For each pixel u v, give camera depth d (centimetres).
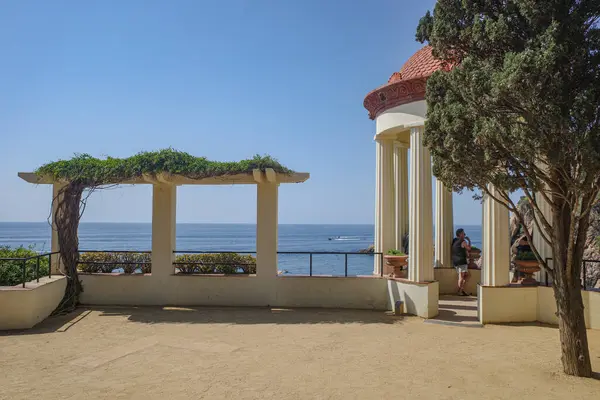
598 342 814
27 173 1168
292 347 780
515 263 1017
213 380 608
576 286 627
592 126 513
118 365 679
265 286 1176
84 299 1202
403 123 1073
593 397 543
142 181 1166
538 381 600
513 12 584
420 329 912
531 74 494
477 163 595
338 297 1152
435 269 1312
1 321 926
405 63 1222
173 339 840
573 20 533
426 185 1042
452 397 545
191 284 1194
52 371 651
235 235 11994
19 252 1171
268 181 1172
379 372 639
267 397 546
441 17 665
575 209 574
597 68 525
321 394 555
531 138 526
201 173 1104
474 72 560
